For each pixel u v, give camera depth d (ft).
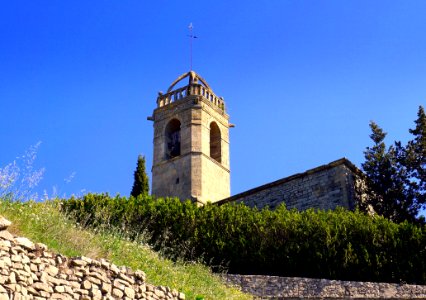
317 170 95.04
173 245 70.64
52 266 36.70
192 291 51.72
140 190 136.46
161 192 129.49
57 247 42.37
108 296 39.50
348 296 60.18
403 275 66.13
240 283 62.03
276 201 98.43
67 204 70.54
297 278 61.77
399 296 59.88
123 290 41.14
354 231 70.03
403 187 95.35
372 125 102.58
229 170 136.67
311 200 94.02
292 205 95.96
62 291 36.47
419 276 66.13
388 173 96.43
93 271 39.42
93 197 72.90
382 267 66.95
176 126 138.82
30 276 34.83
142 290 42.91
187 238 72.23
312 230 70.69
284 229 71.31
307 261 68.54
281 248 70.18
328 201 91.86
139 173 139.54
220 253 70.85
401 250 67.97
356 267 67.00
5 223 34.73
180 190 126.41
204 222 73.61
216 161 133.59
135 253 53.78
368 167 98.12
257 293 61.11
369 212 92.94
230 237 72.23
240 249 70.90
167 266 56.18
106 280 40.09
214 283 58.65
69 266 38.11
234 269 70.18
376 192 95.66
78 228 53.16
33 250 36.14
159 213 74.08
